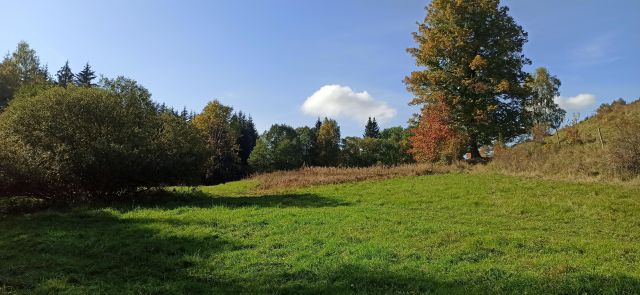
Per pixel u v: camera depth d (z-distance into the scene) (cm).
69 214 1644
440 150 3491
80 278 920
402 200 1970
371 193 2220
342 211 1658
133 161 1927
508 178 2398
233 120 9356
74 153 1850
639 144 2106
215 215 1572
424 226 1345
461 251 1042
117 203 1919
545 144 3200
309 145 9819
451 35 3544
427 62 3725
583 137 3083
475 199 1914
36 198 2042
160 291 848
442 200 1944
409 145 4234
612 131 2770
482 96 3538
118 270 988
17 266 988
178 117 2373
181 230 1341
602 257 980
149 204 1939
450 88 3653
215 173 6091
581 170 2286
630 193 1797
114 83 2241
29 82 4881
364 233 1264
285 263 1000
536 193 1948
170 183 2180
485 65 3397
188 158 2158
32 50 5219
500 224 1450
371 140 10600
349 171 3152
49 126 1900
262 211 1661
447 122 3538
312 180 2773
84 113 1973
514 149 3086
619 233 1322
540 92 6369
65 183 1930
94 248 1154
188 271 977
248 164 8431
